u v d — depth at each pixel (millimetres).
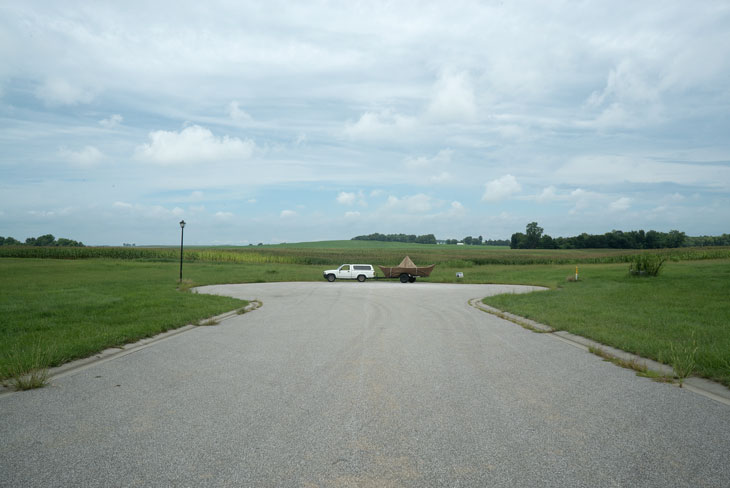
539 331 9961
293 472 3188
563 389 5352
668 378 5789
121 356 7277
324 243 149875
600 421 4242
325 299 18969
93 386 5453
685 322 9938
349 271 35906
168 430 3988
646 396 5062
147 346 8195
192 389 5320
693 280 20625
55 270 35312
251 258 59219
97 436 3842
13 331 9039
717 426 4105
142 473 3164
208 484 3006
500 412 4500
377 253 84625
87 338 8148
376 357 7199
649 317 10875
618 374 6109
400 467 3275
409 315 13242
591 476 3143
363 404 4754
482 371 6262
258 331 10047
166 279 27391
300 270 44125
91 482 3035
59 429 4008
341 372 6188
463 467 3279
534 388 5395
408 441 3754
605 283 22203
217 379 5797
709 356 6578
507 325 11109
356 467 3271
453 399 4938
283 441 3744
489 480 3078
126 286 20953
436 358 7133
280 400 4887
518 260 60906
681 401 4879
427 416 4379
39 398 4953
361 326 10867
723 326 9430
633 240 128875
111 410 4543
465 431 3982
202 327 10656
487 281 32562
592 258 58656
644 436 3867
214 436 3850
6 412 4473
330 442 3727
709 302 13266
